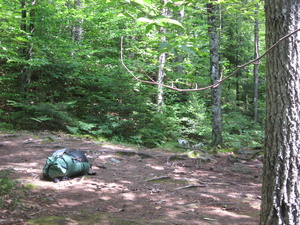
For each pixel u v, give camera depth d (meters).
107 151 9.15
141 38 16.94
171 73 14.99
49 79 12.60
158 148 10.62
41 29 12.70
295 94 2.92
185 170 8.00
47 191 5.40
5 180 4.80
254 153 9.94
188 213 4.68
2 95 12.53
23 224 3.79
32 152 8.55
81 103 13.99
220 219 4.45
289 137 2.92
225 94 19.02
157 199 5.41
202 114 14.99
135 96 13.42
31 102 12.40
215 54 10.44
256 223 4.30
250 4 5.98
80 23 14.83
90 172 6.97
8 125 11.51
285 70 2.93
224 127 14.52
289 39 2.91
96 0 13.84
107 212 4.55
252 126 17.97
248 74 23.94
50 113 11.69
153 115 13.88
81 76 13.59
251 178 7.50
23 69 12.91
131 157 9.05
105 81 13.28
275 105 3.01
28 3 12.55
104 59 14.10
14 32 12.74
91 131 12.00
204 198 5.62
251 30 18.20
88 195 5.39
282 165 2.94
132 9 2.02
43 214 4.27
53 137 10.47
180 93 17.80
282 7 2.94
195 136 15.83
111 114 13.53
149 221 4.22
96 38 15.44
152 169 7.86
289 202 2.88
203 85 17.42
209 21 10.20
